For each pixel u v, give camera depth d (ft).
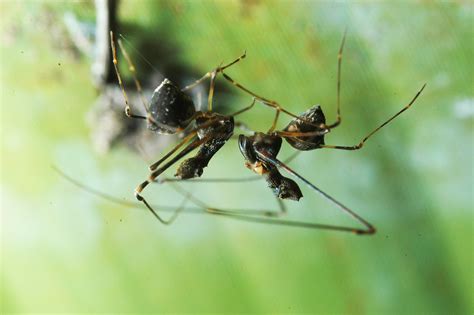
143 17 0.24
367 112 0.25
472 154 0.24
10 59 0.25
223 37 0.24
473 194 0.24
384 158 0.25
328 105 0.25
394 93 0.24
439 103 0.24
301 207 0.25
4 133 0.25
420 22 0.24
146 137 0.25
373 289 0.25
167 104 0.19
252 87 0.24
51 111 0.25
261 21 0.24
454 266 0.25
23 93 0.25
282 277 0.25
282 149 0.25
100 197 0.25
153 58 0.24
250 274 0.25
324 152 0.25
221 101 0.24
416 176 0.25
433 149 0.25
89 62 0.25
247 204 0.25
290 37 0.24
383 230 0.25
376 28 0.24
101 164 0.25
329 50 0.24
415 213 0.25
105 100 0.24
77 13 0.24
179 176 0.20
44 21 0.24
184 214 0.25
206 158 0.20
